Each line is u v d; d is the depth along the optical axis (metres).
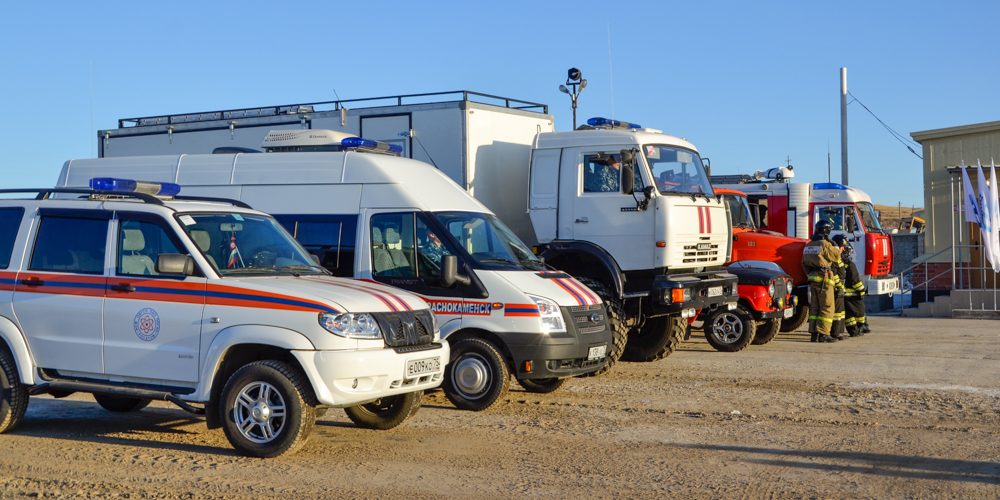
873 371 11.09
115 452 6.60
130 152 14.05
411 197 9.06
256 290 6.40
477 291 8.50
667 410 8.43
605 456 6.56
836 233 21.16
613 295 11.07
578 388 9.75
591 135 11.41
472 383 8.40
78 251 6.98
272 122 12.68
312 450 6.71
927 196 21.59
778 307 13.50
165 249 6.73
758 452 6.69
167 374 6.53
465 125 11.20
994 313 19.31
